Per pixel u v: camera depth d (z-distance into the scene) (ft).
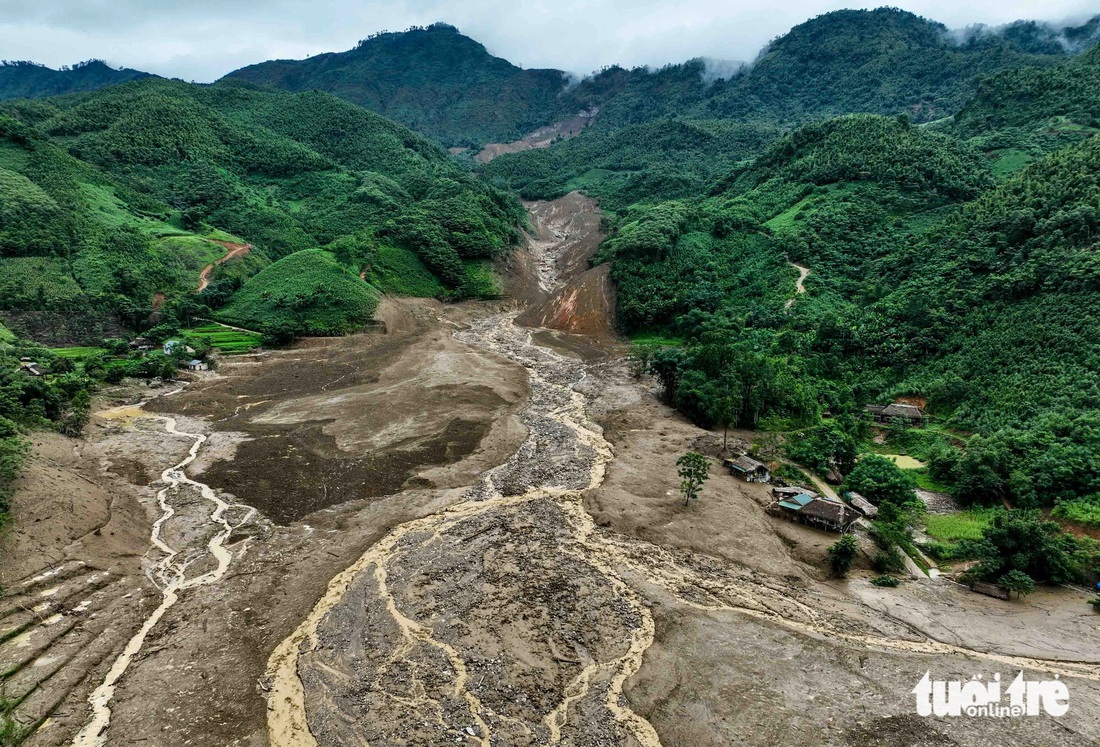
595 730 98.27
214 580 140.87
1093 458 172.14
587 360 344.69
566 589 136.77
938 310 272.31
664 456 214.28
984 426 209.87
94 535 146.00
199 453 210.18
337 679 109.91
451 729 98.12
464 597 133.18
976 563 149.28
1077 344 211.82
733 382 244.22
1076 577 144.36
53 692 104.63
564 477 198.70
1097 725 98.17
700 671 111.24
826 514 167.02
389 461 206.18
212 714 102.58
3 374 215.72
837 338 288.30
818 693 105.70
